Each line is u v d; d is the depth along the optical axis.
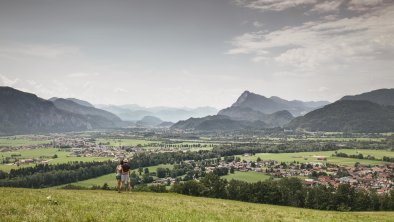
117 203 30.17
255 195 120.44
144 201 34.78
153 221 21.67
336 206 119.25
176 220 22.45
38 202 27.06
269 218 29.08
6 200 27.09
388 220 40.62
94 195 39.56
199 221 23.02
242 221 24.81
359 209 118.50
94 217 21.66
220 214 28.11
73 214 22.47
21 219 20.27
